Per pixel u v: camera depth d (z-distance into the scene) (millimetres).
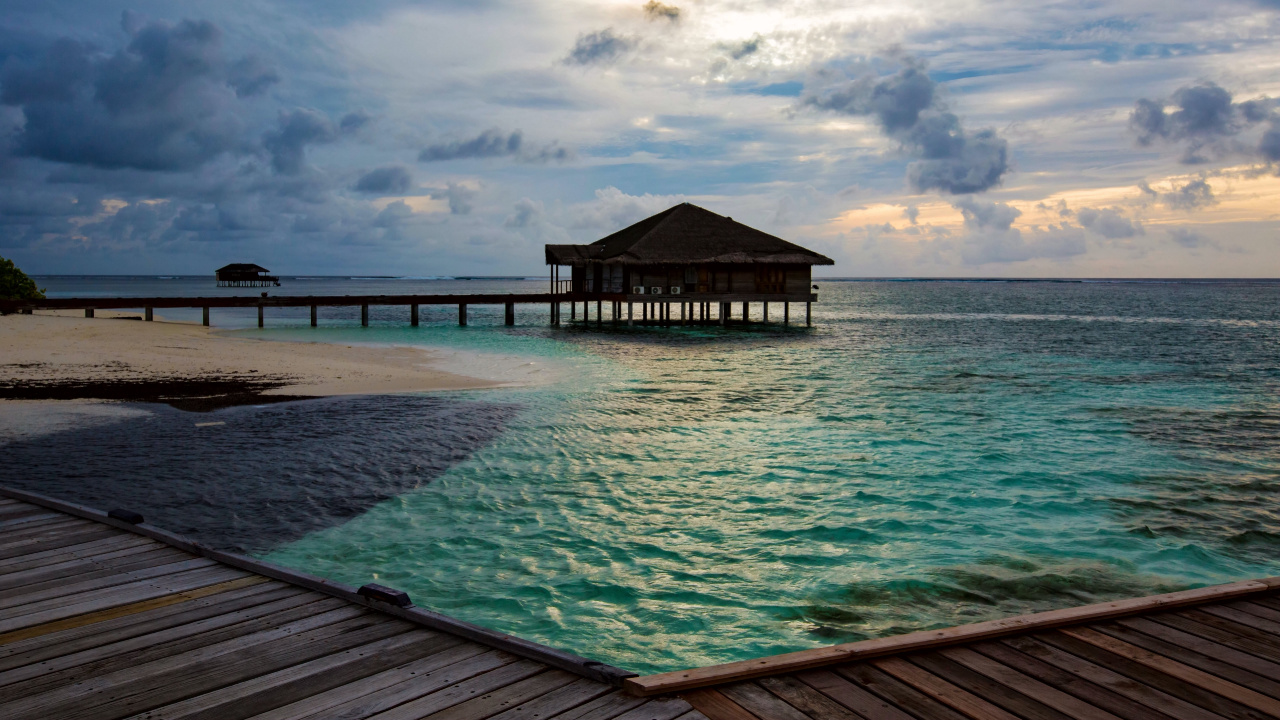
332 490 10758
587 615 6961
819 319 64375
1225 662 4301
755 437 14961
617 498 10680
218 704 3662
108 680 3914
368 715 3551
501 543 8836
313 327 43156
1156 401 20281
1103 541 9156
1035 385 23312
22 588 5320
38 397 17609
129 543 6449
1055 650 4449
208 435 14008
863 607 7184
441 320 56219
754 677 4004
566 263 46562
